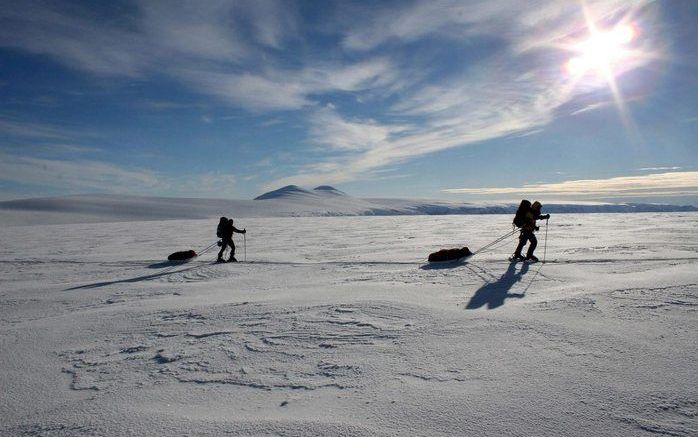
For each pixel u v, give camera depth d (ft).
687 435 9.15
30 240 86.79
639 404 10.50
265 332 17.79
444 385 11.94
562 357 13.61
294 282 30.22
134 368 14.52
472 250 44.65
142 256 51.55
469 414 10.25
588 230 70.79
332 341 16.21
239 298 24.99
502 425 9.71
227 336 17.51
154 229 122.01
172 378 13.48
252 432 9.75
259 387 12.48
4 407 11.83
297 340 16.57
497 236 66.13
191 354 15.60
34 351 16.67
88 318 21.49
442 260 35.45
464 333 16.33
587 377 12.09
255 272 35.58
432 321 18.07
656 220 102.06
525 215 33.65
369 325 17.95
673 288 22.00
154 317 21.15
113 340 17.80
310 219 195.93
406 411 10.51
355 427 9.79
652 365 12.80
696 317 17.24
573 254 38.50
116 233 105.40
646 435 9.20
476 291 23.82
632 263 31.27
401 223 127.13
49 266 44.68
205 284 30.83
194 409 11.18
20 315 23.35
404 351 14.75
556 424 9.70
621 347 14.29
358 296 23.50
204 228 125.08
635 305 19.24
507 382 11.94
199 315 21.07
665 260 32.24
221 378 13.29
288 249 55.06
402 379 12.50
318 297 23.81
